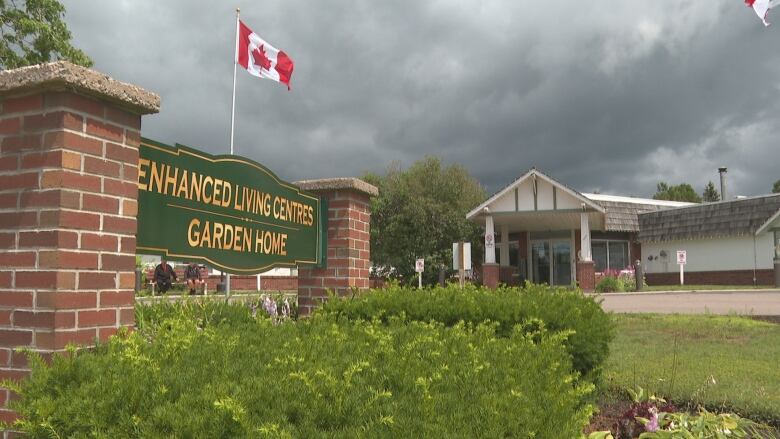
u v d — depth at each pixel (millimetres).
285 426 1790
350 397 2043
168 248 3883
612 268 30406
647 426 4117
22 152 2875
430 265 31812
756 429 4453
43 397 2137
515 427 1969
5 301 2828
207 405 1937
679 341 8734
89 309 2893
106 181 3029
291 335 3512
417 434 1785
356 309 5297
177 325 3449
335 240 6367
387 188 34438
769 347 8070
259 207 5047
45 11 17250
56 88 2809
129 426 1925
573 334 4582
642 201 32875
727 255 27375
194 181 4180
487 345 3445
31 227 2816
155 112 3316
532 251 31906
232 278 27844
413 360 2742
